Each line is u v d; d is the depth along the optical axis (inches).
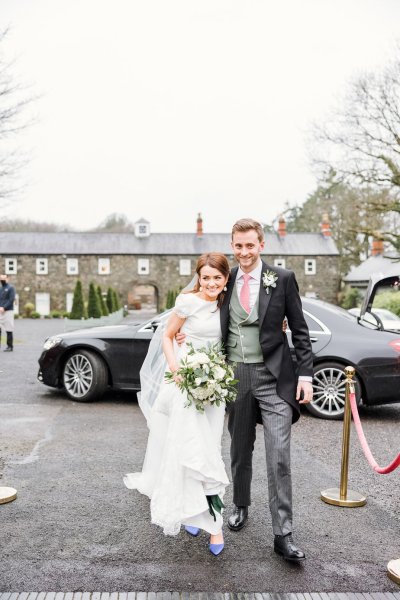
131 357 285.4
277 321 128.1
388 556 124.8
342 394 260.2
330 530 138.4
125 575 113.7
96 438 221.0
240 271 132.7
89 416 261.4
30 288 1974.7
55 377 301.9
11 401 298.8
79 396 295.4
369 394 258.2
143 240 2043.6
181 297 130.4
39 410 275.0
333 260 2022.6
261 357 128.8
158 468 133.5
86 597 104.7
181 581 111.7
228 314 130.7
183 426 121.4
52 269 1978.3
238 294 130.6
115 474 177.0
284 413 126.2
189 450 119.3
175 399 126.0
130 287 2006.6
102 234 2059.5
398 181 817.5
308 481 175.2
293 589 109.5
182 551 125.2
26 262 1969.7
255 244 128.4
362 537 134.6
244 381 129.6
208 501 122.5
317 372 262.7
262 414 129.2
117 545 127.5
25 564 117.9
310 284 2023.9
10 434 226.8
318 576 115.0
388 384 256.8
